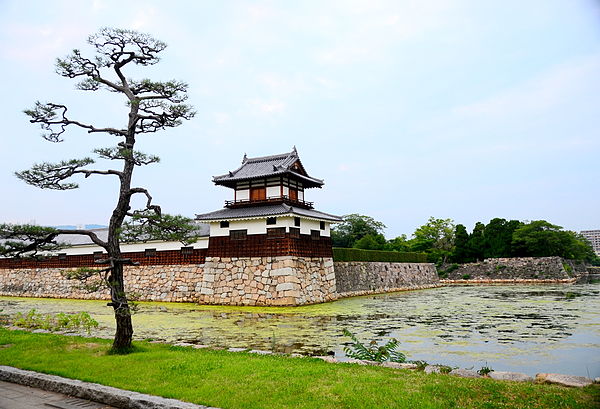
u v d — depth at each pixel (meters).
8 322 18.38
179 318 20.64
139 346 10.94
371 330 16.48
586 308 23.23
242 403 6.29
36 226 9.74
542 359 11.41
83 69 11.38
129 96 11.43
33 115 10.53
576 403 5.83
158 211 10.86
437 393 6.42
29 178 10.02
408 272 48.38
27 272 38.53
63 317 17.47
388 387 6.75
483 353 12.19
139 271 32.62
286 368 8.17
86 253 35.47
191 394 6.79
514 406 5.83
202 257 30.27
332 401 6.24
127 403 6.80
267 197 29.61
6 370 8.76
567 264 58.69
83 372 8.37
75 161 10.28
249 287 27.34
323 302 29.45
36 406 7.03
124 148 10.73
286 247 26.83
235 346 13.13
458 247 64.12
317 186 34.09
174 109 11.78
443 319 19.77
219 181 30.44
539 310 22.69
